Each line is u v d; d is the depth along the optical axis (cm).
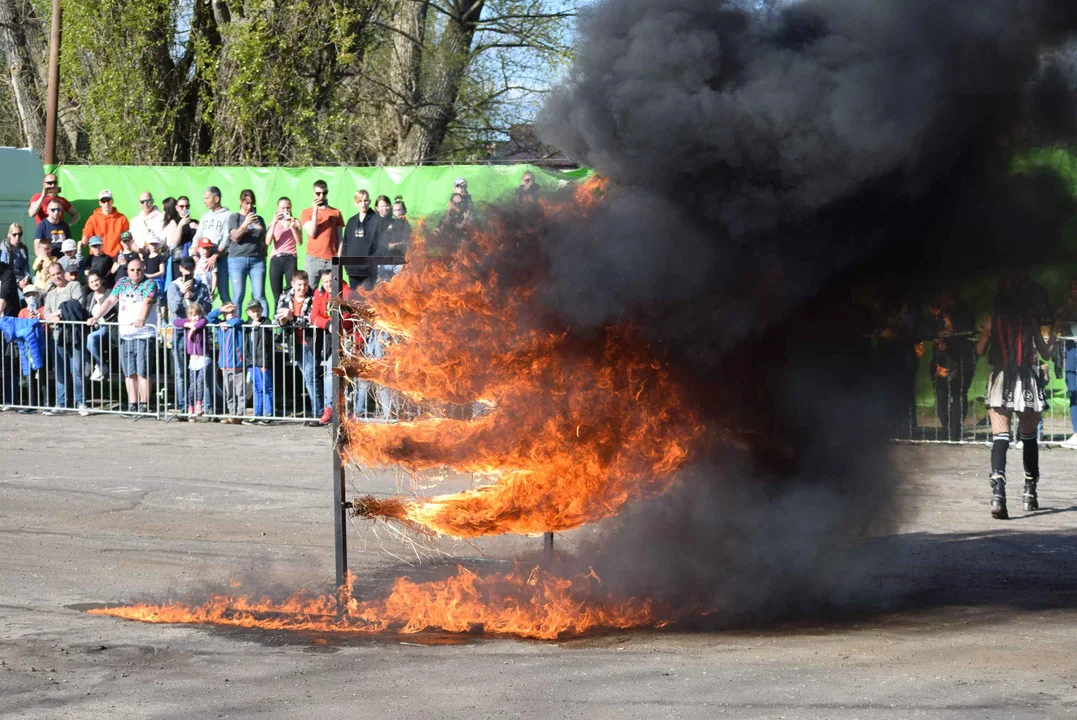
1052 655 643
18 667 631
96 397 1848
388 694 583
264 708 566
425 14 3112
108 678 613
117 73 2586
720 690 584
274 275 1777
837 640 677
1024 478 1159
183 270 1694
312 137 2633
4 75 3212
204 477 1237
